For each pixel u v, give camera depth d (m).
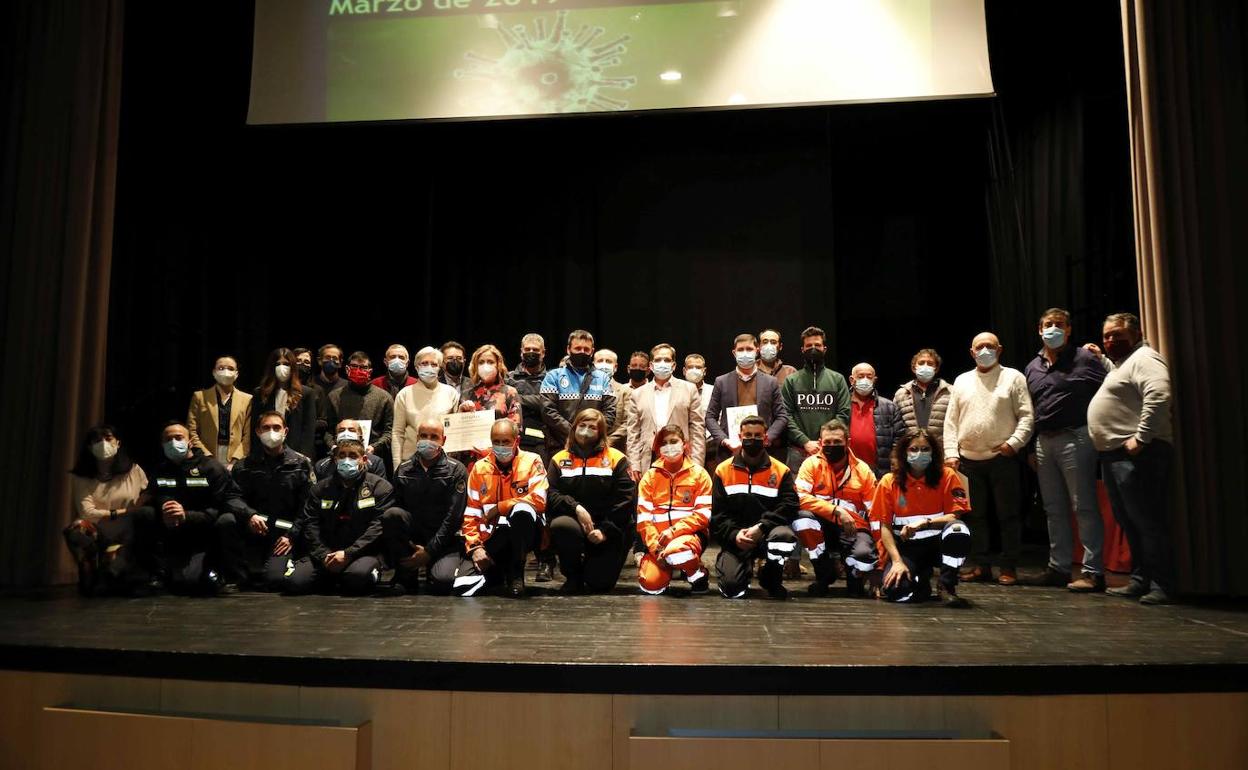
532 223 7.20
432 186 7.20
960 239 7.61
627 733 2.42
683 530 3.84
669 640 2.78
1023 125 6.80
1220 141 4.15
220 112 6.51
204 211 6.39
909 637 2.83
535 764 2.42
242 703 2.56
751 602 3.63
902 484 3.78
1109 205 5.67
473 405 4.37
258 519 3.96
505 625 3.05
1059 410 4.04
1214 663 2.43
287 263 7.21
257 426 4.07
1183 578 3.94
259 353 6.95
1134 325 3.79
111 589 3.92
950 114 7.25
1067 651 2.60
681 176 7.03
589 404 4.53
